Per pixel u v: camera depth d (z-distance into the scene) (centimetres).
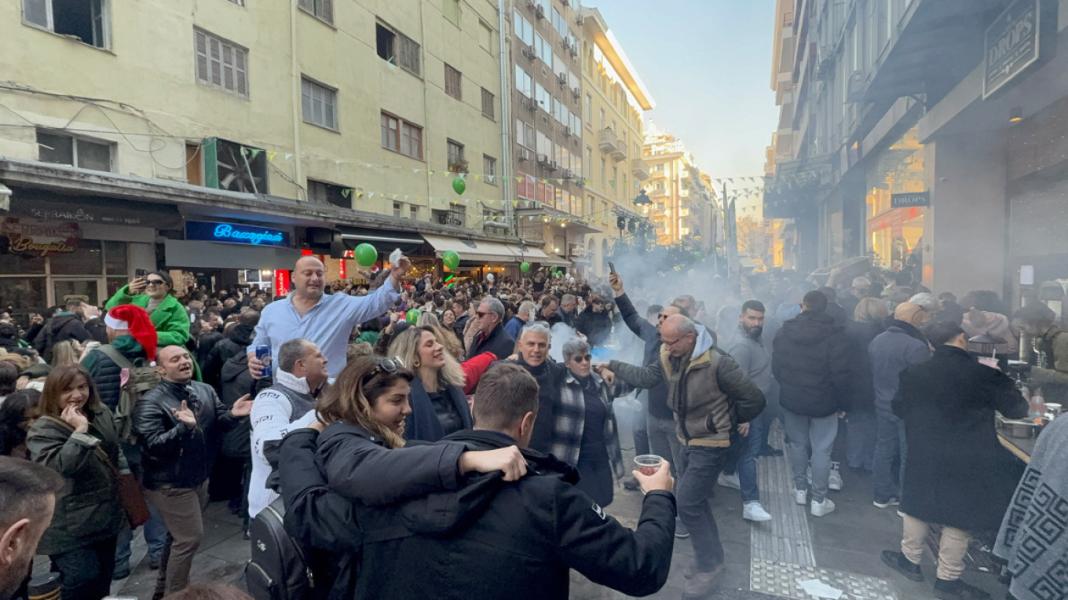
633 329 510
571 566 142
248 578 175
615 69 4838
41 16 910
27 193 730
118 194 814
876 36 1072
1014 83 637
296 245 1305
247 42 1300
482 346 479
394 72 1872
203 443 332
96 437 295
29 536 130
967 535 332
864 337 533
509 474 139
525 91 2889
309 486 167
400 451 148
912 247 1199
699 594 340
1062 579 222
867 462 542
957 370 332
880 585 352
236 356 479
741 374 344
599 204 4188
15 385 381
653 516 165
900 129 1255
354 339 650
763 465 579
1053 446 232
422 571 142
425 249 1769
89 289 978
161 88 1098
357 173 1670
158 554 390
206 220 1038
